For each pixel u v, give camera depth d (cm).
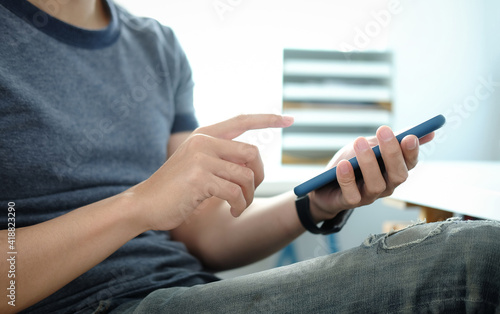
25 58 67
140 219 53
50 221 54
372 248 48
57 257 51
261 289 49
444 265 43
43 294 52
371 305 45
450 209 66
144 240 71
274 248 78
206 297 50
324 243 157
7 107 64
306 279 48
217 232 81
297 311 47
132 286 63
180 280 66
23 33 68
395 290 44
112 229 53
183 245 80
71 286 61
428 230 47
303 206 69
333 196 65
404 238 47
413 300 44
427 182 73
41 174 65
